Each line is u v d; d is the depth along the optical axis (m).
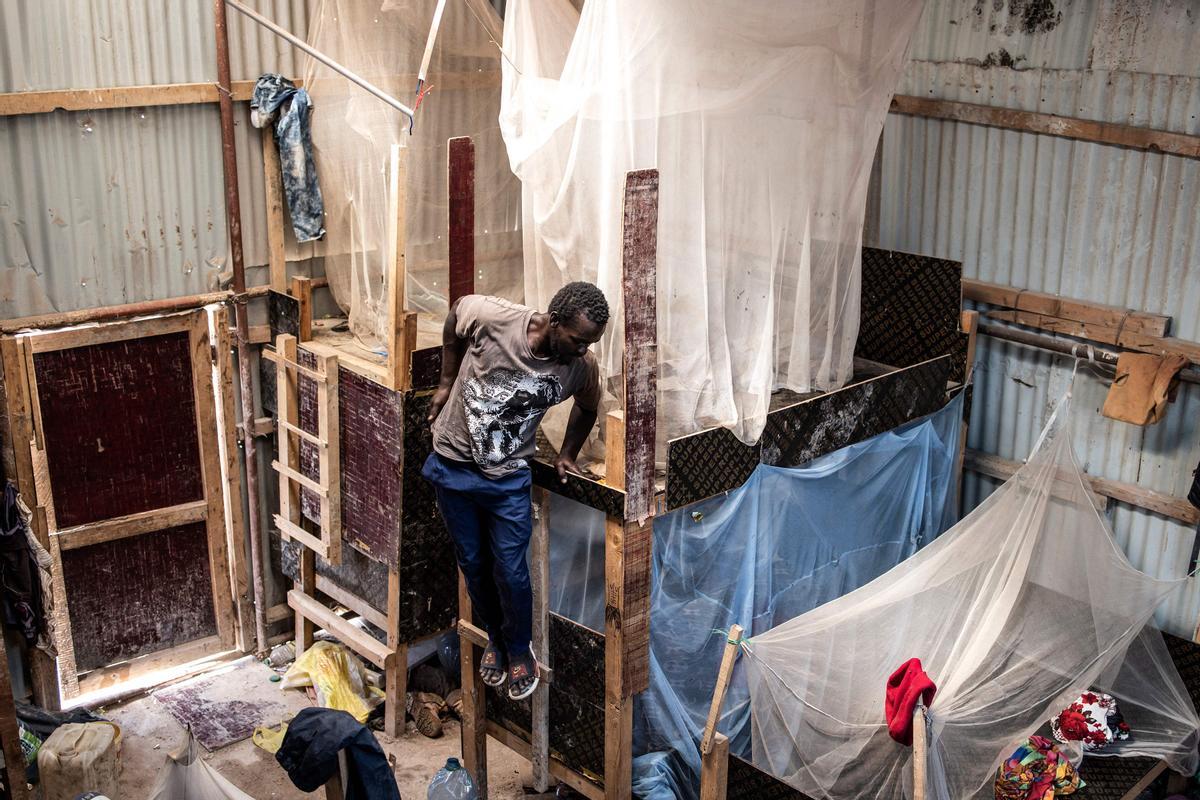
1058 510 5.16
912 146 6.26
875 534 5.70
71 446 5.73
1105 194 5.55
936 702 4.54
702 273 4.53
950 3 5.95
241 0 5.64
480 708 5.28
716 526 4.87
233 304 6.00
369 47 5.54
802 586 5.38
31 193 5.31
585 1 4.22
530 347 4.06
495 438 4.20
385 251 5.71
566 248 4.54
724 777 4.60
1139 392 5.39
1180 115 5.25
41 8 5.14
